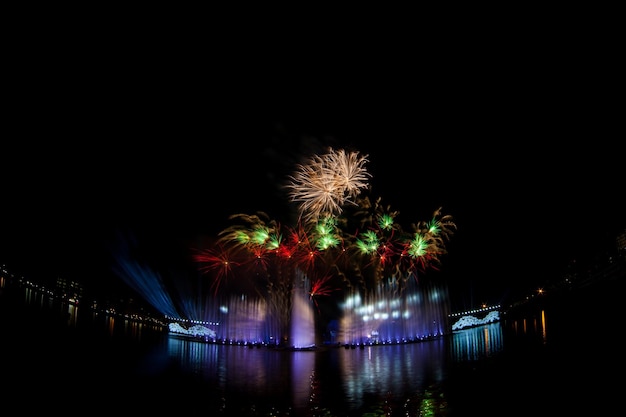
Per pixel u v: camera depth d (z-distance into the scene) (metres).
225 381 12.26
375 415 9.30
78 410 8.79
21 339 12.93
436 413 9.27
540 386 10.43
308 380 12.48
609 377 10.57
